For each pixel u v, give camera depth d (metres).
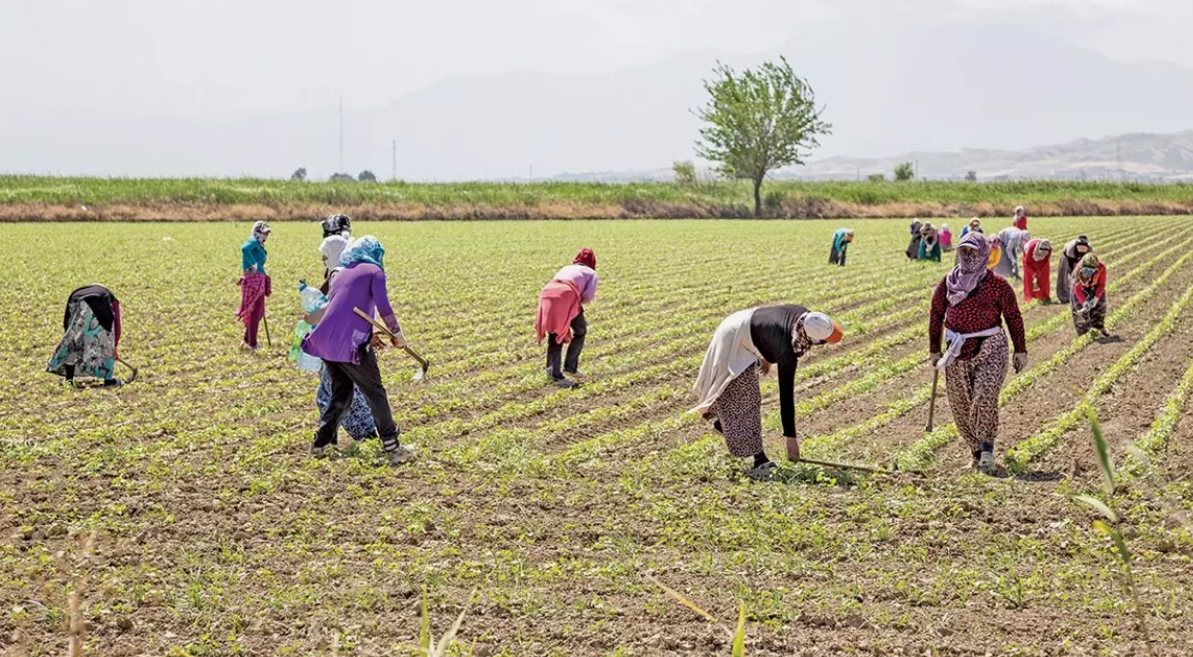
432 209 61.53
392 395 14.34
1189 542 8.41
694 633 6.89
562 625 7.05
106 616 7.12
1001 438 12.06
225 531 8.88
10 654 6.49
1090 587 7.65
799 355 10.22
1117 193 78.56
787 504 9.54
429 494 9.90
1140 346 17.48
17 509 9.23
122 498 9.64
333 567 8.00
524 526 9.04
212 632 6.93
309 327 11.32
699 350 17.83
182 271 28.86
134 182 62.09
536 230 50.25
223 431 12.13
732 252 37.34
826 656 6.61
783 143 71.12
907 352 17.84
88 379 15.16
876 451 11.38
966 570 7.98
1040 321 21.05
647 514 9.30
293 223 53.66
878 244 42.19
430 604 7.36
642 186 76.19
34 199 53.53
